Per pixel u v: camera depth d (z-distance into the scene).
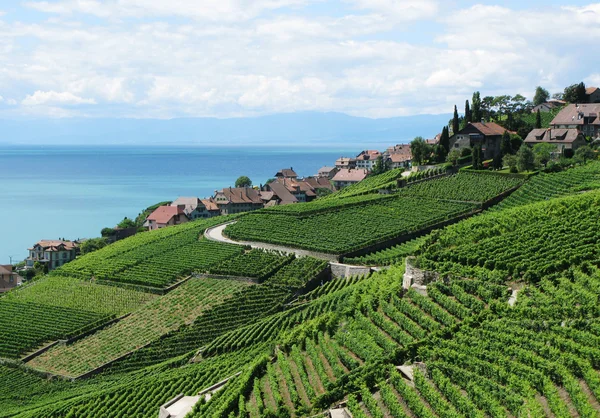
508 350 58.84
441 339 64.38
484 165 178.50
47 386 108.00
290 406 65.38
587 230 87.31
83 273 146.50
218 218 185.00
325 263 129.88
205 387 85.50
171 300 127.81
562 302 68.12
